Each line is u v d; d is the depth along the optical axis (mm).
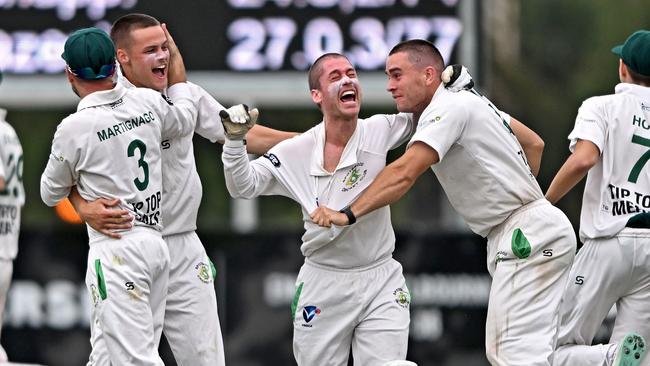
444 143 28578
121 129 28453
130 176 28531
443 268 41625
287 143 30188
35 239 41750
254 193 29891
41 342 41719
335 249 29859
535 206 29328
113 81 28906
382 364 29906
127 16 29547
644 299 31500
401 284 30406
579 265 31672
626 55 31531
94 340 29203
